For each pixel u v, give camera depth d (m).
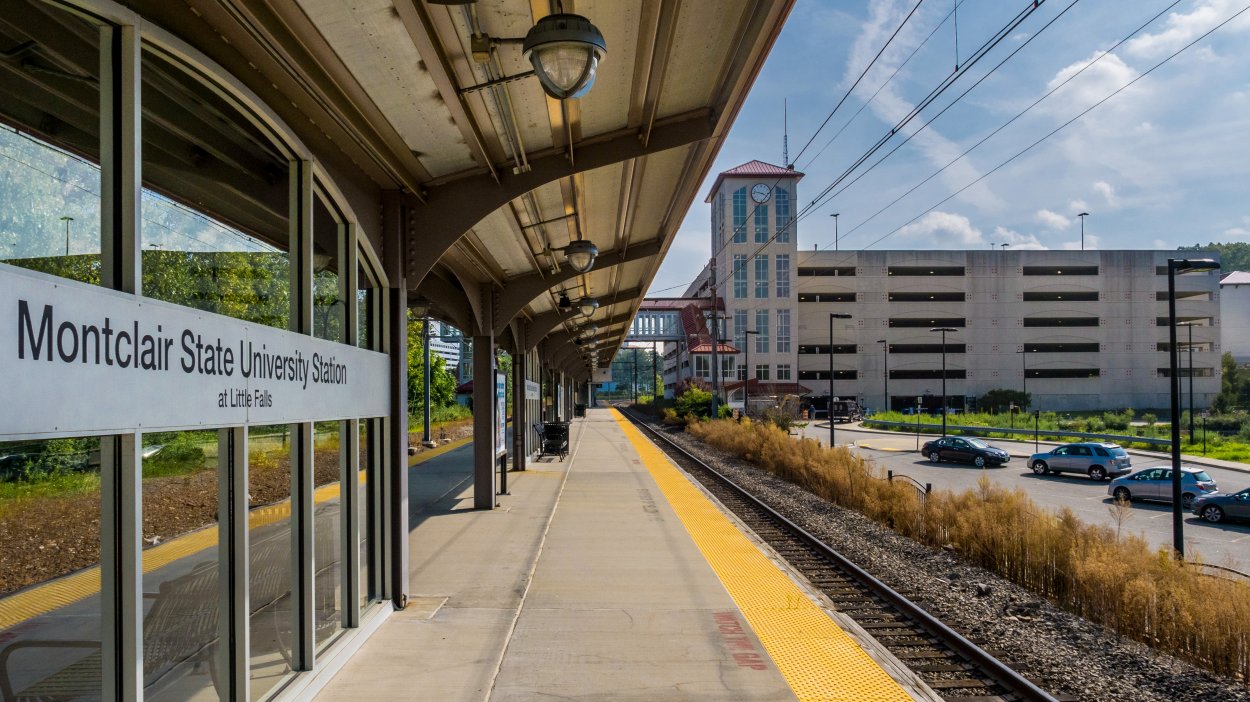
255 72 4.79
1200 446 37.56
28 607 3.23
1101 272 81.94
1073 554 8.84
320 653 5.87
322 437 6.31
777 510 15.88
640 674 5.87
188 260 4.56
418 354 42.78
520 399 20.58
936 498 12.91
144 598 4.00
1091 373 82.00
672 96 7.14
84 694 3.38
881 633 7.50
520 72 5.85
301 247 5.57
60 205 3.45
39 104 3.41
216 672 4.49
